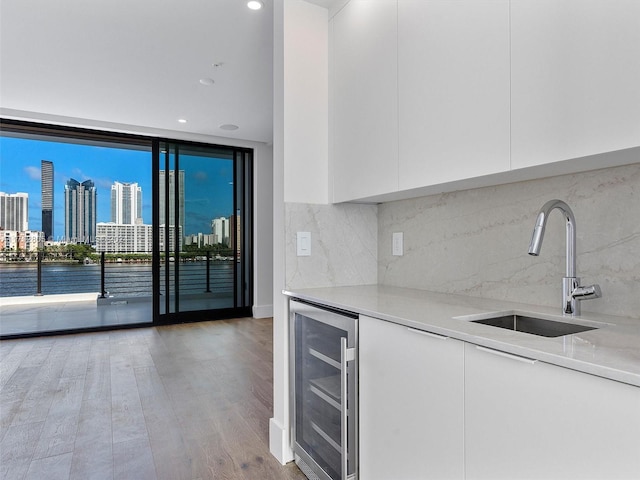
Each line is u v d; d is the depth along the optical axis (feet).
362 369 4.57
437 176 4.64
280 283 6.48
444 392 3.46
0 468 6.02
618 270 4.02
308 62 6.59
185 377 10.07
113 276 21.27
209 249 17.56
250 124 15.17
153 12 7.77
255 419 7.73
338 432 5.03
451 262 5.87
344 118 6.32
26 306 19.85
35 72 10.44
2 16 7.84
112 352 12.39
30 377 10.09
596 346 2.81
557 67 3.41
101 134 15.48
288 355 6.31
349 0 6.23
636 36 2.89
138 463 6.17
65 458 6.30
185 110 13.52
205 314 17.43
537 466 2.71
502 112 3.89
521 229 4.96
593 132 3.16
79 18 7.95
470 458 3.21
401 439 3.97
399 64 5.21
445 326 3.54
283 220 6.36
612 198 4.05
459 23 4.34
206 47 9.16
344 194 6.33
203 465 6.14
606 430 2.33
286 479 5.78
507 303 4.93
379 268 7.22
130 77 10.79
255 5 7.57
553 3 3.44
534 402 2.73
